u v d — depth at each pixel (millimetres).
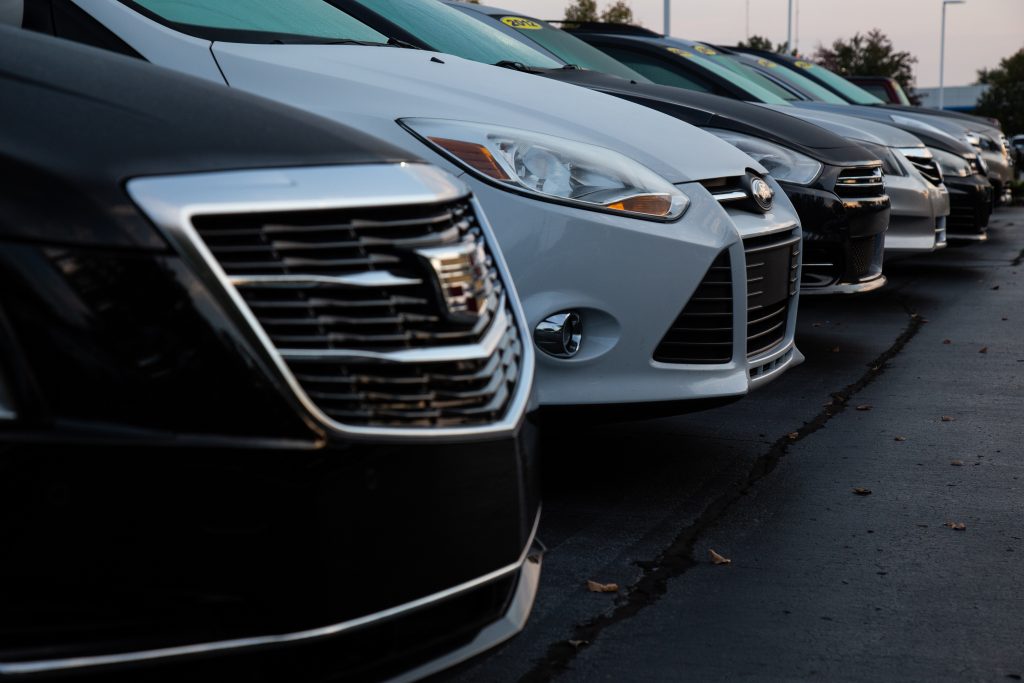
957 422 4777
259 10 3779
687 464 4047
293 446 1456
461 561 1688
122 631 1351
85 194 1399
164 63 3180
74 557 1317
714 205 3479
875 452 4277
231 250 1468
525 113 3385
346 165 1655
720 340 3465
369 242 1585
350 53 3490
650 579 2969
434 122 3090
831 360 6180
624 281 3168
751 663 2494
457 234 1739
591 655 2523
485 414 1737
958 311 8094
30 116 1492
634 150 3463
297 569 1462
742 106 6031
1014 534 3369
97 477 1330
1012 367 6020
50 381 1320
